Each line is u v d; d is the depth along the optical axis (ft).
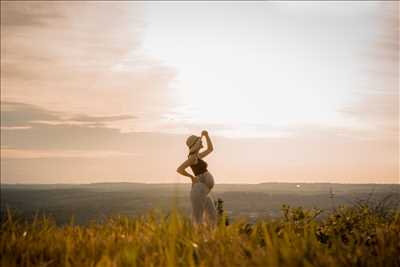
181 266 16.26
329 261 15.31
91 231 21.62
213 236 19.19
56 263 17.69
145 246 18.31
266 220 20.42
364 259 16.31
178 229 19.16
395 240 18.79
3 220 20.79
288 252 15.16
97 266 16.12
